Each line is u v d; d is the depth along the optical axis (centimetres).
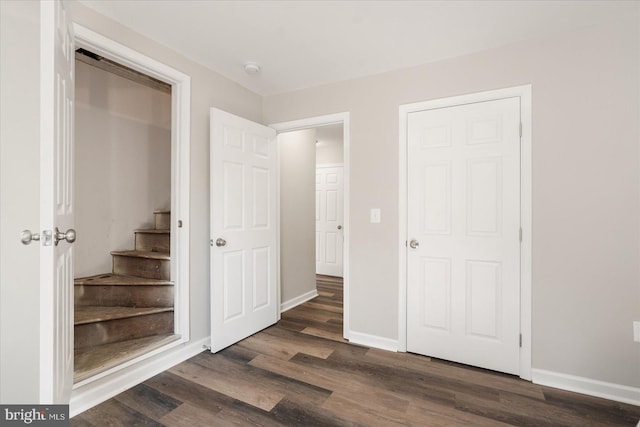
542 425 158
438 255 232
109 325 208
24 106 157
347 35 202
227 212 246
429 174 235
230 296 249
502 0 167
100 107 278
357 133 262
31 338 159
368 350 245
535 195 201
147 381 197
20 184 156
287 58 232
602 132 185
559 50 196
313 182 405
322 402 176
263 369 213
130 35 194
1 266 150
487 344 215
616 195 182
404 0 168
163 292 235
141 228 310
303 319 315
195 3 171
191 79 233
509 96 209
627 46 180
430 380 200
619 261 181
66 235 118
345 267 266
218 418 162
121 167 293
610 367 183
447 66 229
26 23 158
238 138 257
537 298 200
